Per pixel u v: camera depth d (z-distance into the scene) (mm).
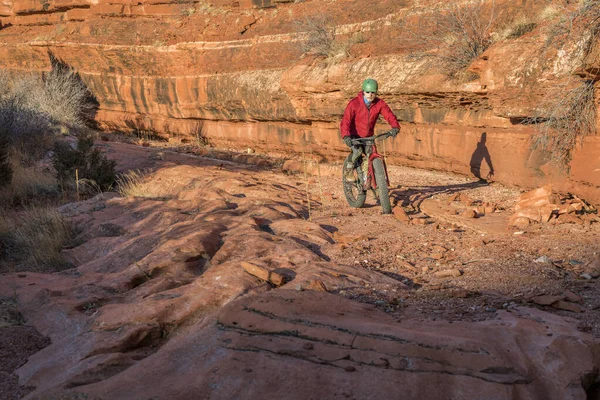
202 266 6039
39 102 20500
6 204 11336
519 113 9312
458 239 6562
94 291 5602
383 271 5500
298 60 15891
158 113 22734
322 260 5754
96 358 3951
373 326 3631
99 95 25141
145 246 6852
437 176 11695
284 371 3285
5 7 30312
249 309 3982
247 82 17828
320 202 9344
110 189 12266
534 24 9930
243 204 8742
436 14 12695
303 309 4020
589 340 3402
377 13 14742
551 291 4535
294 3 18031
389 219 7680
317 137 15867
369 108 8266
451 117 11555
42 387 3857
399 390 3059
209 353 3576
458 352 3266
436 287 4848
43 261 7711
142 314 4406
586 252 5586
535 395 3029
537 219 6988
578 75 8023
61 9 27188
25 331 4969
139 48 22281
